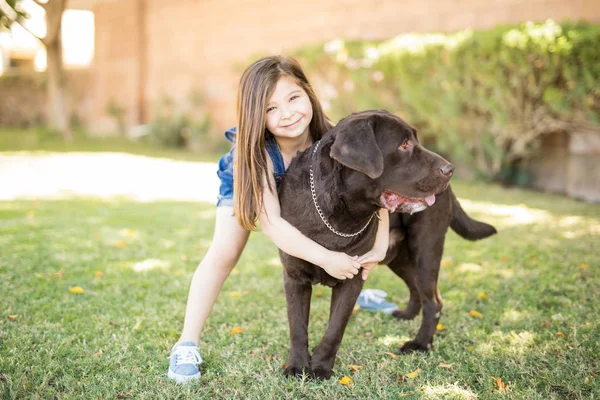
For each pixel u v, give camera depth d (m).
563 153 7.65
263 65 2.39
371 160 2.07
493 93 7.37
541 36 6.53
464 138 8.10
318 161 2.31
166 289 3.53
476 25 8.36
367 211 2.28
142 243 4.71
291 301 2.46
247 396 2.24
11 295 3.29
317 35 11.13
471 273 3.93
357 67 8.95
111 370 2.41
